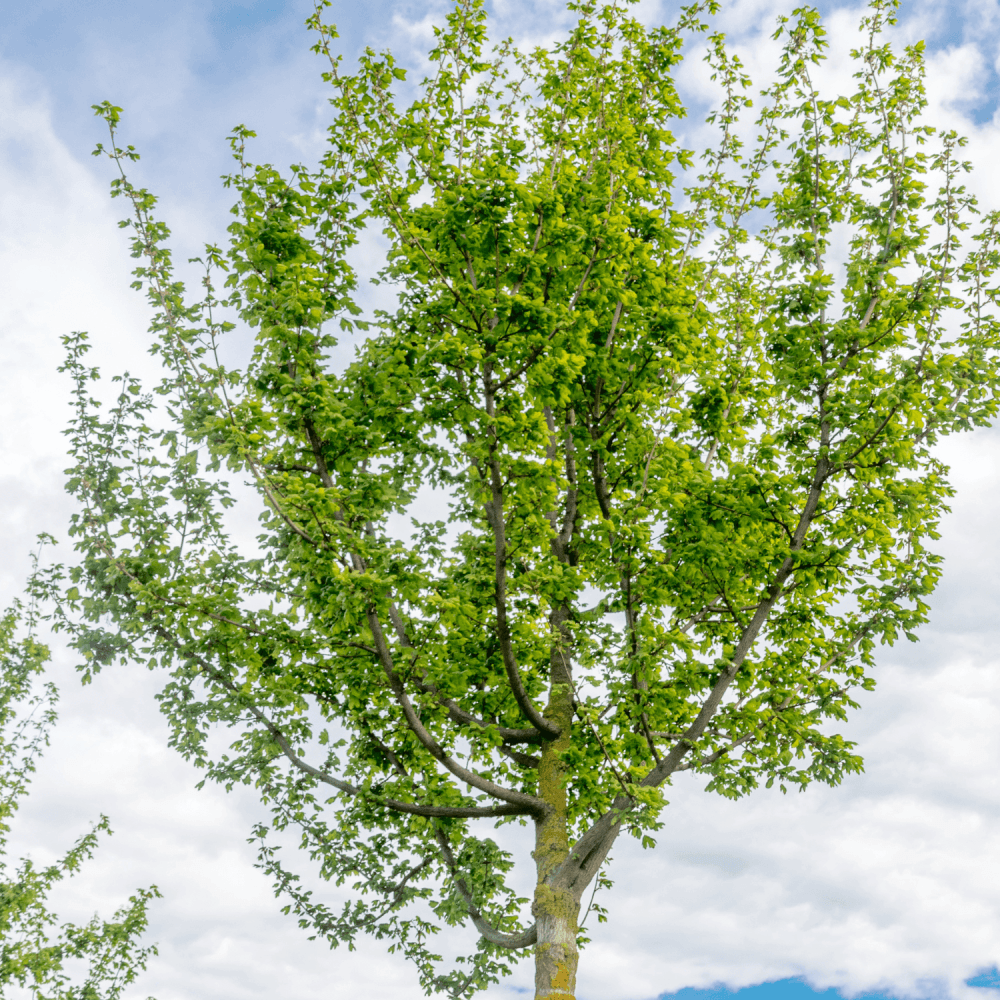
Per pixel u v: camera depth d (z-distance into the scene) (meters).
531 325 9.04
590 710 9.94
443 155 11.42
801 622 12.16
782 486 10.32
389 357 10.05
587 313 9.23
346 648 10.60
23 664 16.34
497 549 9.49
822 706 11.09
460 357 8.88
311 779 12.05
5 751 15.85
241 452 8.52
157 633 10.17
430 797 11.16
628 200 11.59
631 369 11.05
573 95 12.43
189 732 10.71
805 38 11.74
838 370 10.70
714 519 10.51
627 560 9.85
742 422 12.20
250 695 10.79
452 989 11.97
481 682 11.74
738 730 10.95
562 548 11.94
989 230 11.65
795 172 12.02
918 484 10.68
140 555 9.94
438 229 9.35
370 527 10.42
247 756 11.80
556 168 10.98
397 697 9.95
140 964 15.72
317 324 9.58
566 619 11.53
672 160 12.30
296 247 9.85
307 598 9.83
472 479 9.48
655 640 9.74
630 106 12.35
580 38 12.14
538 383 9.05
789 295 10.99
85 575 9.91
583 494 12.64
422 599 9.55
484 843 11.67
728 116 12.33
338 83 10.98
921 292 10.73
